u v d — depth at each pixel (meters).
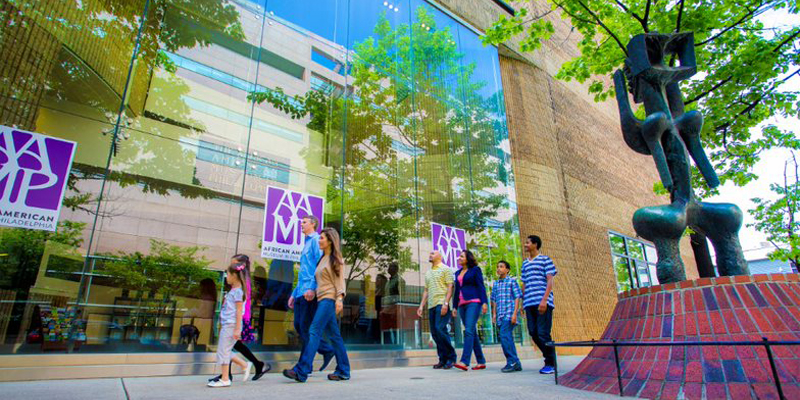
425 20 10.93
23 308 4.72
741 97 7.62
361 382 3.72
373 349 7.02
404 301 7.80
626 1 7.63
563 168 13.22
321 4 8.94
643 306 3.34
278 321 6.18
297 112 7.89
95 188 5.63
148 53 6.68
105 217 5.59
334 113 8.34
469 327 5.03
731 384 2.45
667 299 3.19
